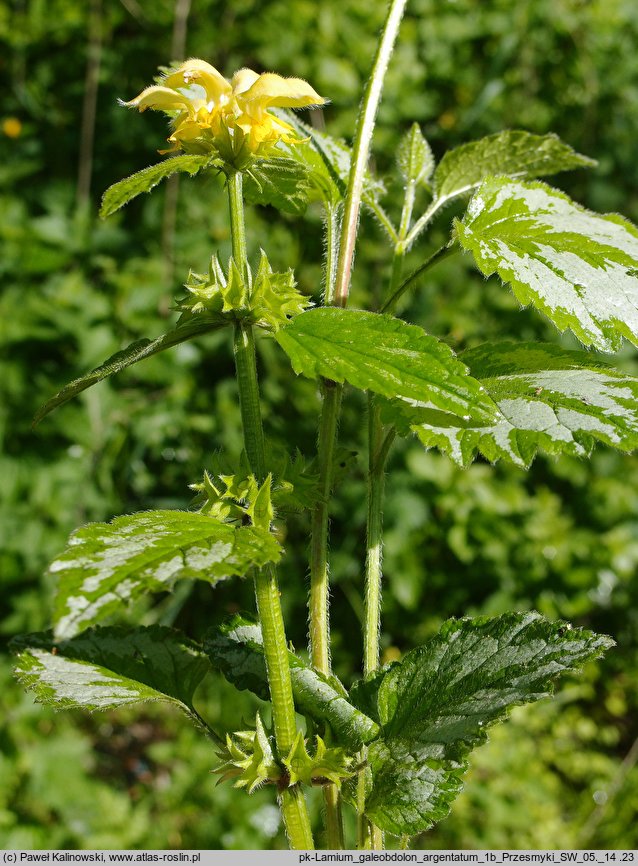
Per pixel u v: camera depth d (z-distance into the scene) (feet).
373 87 3.22
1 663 9.93
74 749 9.82
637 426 2.53
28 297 9.83
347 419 10.37
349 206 3.21
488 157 3.90
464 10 11.18
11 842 8.93
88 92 10.36
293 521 10.49
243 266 2.69
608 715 11.55
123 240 10.34
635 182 11.82
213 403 10.42
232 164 2.70
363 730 2.95
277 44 10.57
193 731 10.36
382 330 2.50
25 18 10.69
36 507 9.91
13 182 10.64
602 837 9.87
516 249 2.81
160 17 10.60
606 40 11.55
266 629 2.72
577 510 11.43
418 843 9.41
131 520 2.39
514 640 2.92
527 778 10.26
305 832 2.77
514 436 2.61
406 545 10.41
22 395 9.76
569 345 10.73
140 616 10.15
